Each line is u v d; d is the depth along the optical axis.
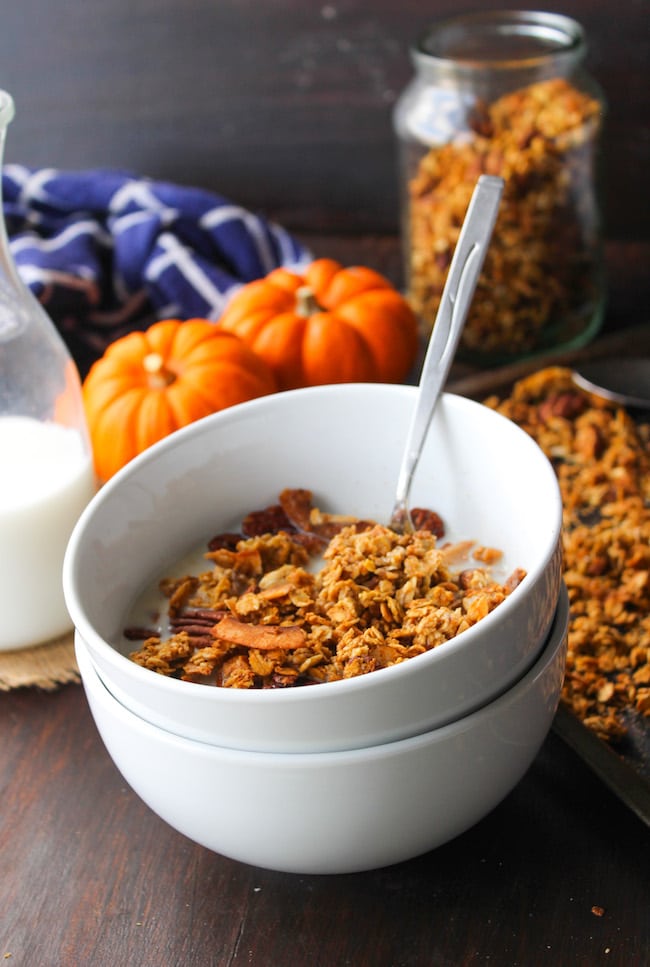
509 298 0.88
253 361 0.83
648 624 0.73
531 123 0.86
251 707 0.60
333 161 1.04
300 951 0.64
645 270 0.98
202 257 0.99
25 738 0.72
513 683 0.62
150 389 0.81
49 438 0.77
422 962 0.63
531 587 0.61
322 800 0.61
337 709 0.60
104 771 0.70
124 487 0.69
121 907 0.66
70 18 1.02
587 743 0.67
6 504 0.74
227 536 0.72
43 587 0.75
